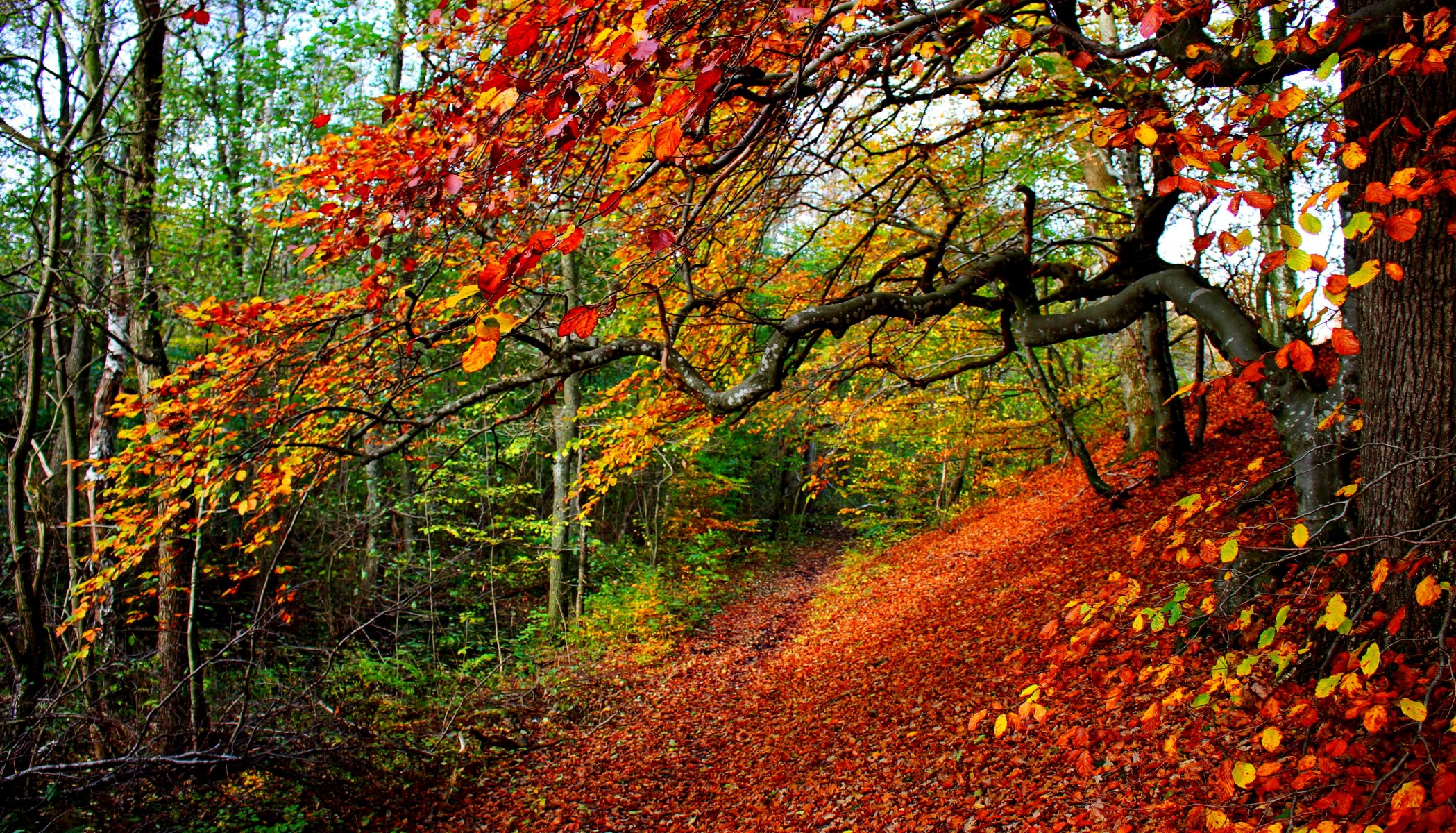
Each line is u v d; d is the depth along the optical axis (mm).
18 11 5922
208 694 7883
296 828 6863
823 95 3389
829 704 9562
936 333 12555
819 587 19844
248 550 6273
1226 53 3379
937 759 6664
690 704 11438
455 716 10453
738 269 6766
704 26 2695
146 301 7574
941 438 18172
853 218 10195
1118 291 6191
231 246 10336
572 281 9461
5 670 6320
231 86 10133
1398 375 3494
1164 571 8016
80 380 10055
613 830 7617
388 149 4141
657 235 2008
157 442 4914
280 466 4789
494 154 2617
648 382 8391
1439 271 3357
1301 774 2334
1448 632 3244
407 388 5191
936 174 7445
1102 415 19094
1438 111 3248
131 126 7543
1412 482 3418
